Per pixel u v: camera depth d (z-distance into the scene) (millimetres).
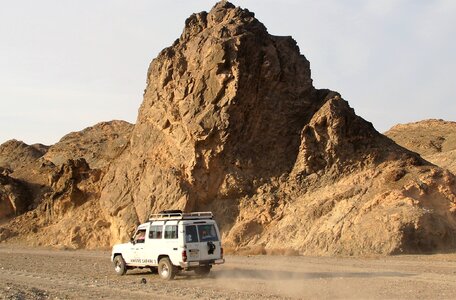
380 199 35000
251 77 44219
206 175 43406
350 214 35188
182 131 45125
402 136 97562
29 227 56375
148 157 47250
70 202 54344
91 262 33156
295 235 36875
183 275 24516
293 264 28500
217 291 19125
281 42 47875
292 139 45000
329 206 37062
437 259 29312
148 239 23984
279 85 46000
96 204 51531
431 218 33375
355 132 41812
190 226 22984
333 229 34812
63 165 59625
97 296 18344
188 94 45250
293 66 47250
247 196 42594
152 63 50875
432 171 36656
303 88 46938
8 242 55062
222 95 44125
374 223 33531
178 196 43188
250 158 43531
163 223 23547
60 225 52750
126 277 24359
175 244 22828
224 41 44500
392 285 19766
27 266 30938
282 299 16953
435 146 89000
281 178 42656
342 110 42188
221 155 43375
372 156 40375
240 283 21344
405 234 32438
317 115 42656
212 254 23203
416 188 35250
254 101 44531
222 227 41531
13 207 64812
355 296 17484
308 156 41844
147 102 49500
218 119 43438
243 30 45625
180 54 47750
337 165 40688
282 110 45594
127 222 45062
